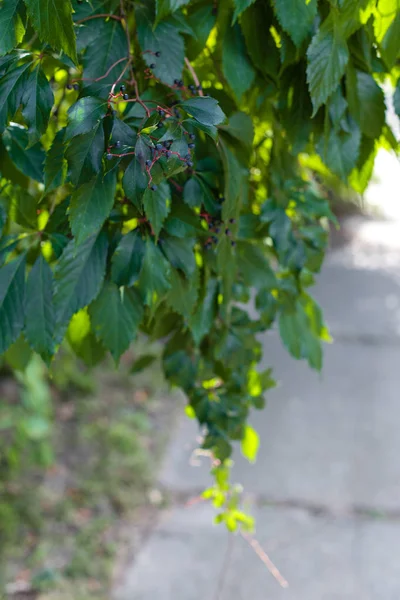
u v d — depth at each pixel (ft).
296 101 4.92
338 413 16.72
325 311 22.00
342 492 14.20
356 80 4.76
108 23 4.45
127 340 4.72
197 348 5.76
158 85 4.71
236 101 5.38
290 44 4.60
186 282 4.86
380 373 18.38
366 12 4.53
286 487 14.35
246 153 5.01
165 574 12.37
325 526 13.30
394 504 13.87
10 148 4.83
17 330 4.57
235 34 4.80
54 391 18.04
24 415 16.22
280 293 5.86
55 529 13.55
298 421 16.43
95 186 4.05
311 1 4.28
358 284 23.93
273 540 12.99
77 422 16.97
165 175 3.96
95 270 4.45
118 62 4.34
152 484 14.85
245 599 11.73
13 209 4.91
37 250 4.97
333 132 4.97
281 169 5.49
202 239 5.03
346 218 29.73
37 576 12.28
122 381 18.67
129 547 13.08
